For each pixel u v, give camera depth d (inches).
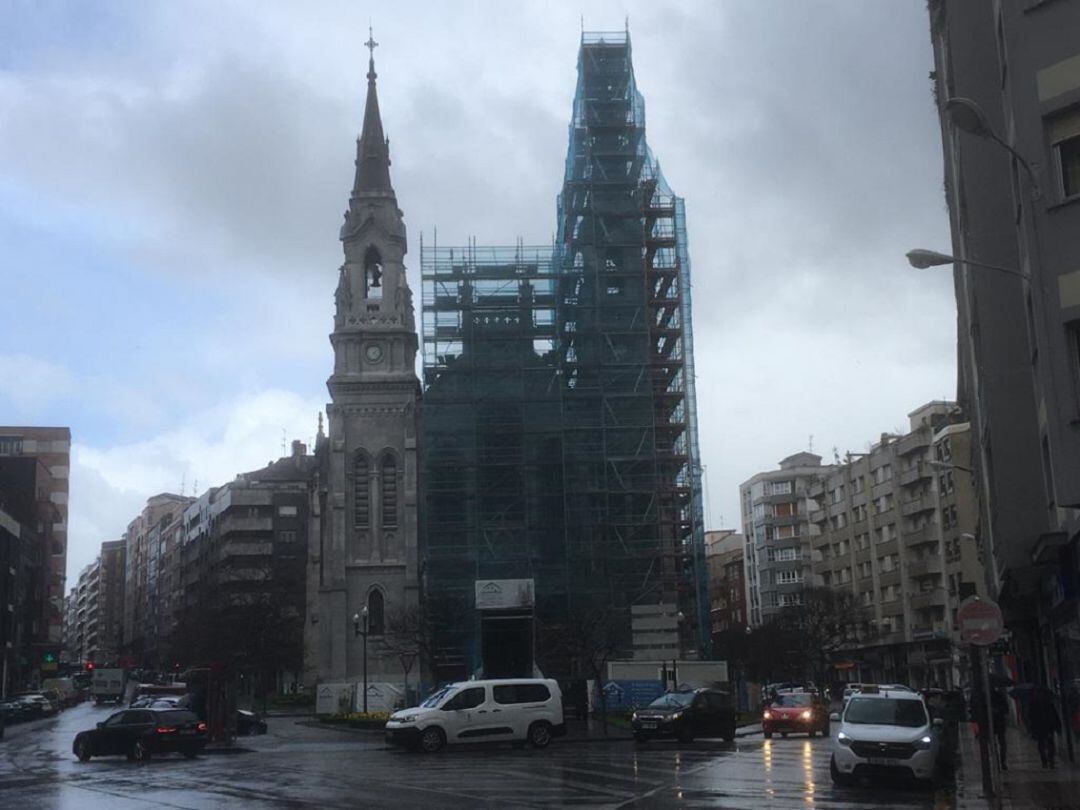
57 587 7337.6
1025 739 1925.4
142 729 1769.2
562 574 3376.0
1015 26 1086.4
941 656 4527.6
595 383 3481.8
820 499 5767.7
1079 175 1040.2
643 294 3563.0
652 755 1675.7
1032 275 1045.8
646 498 3410.4
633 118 3678.6
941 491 4562.0
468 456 3427.7
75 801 1111.0
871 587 5152.6
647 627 2795.3
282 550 6456.7
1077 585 1315.2
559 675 3302.2
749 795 1095.0
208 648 4685.0
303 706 4345.5
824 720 2281.0
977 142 1588.3
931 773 1149.1
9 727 3312.0
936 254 1045.2
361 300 3882.9
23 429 7529.5
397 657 3619.6
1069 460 1008.2
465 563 3398.1
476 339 3501.5
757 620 6756.9
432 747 1801.2
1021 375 1563.7
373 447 3772.1
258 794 1154.7
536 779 1283.2
